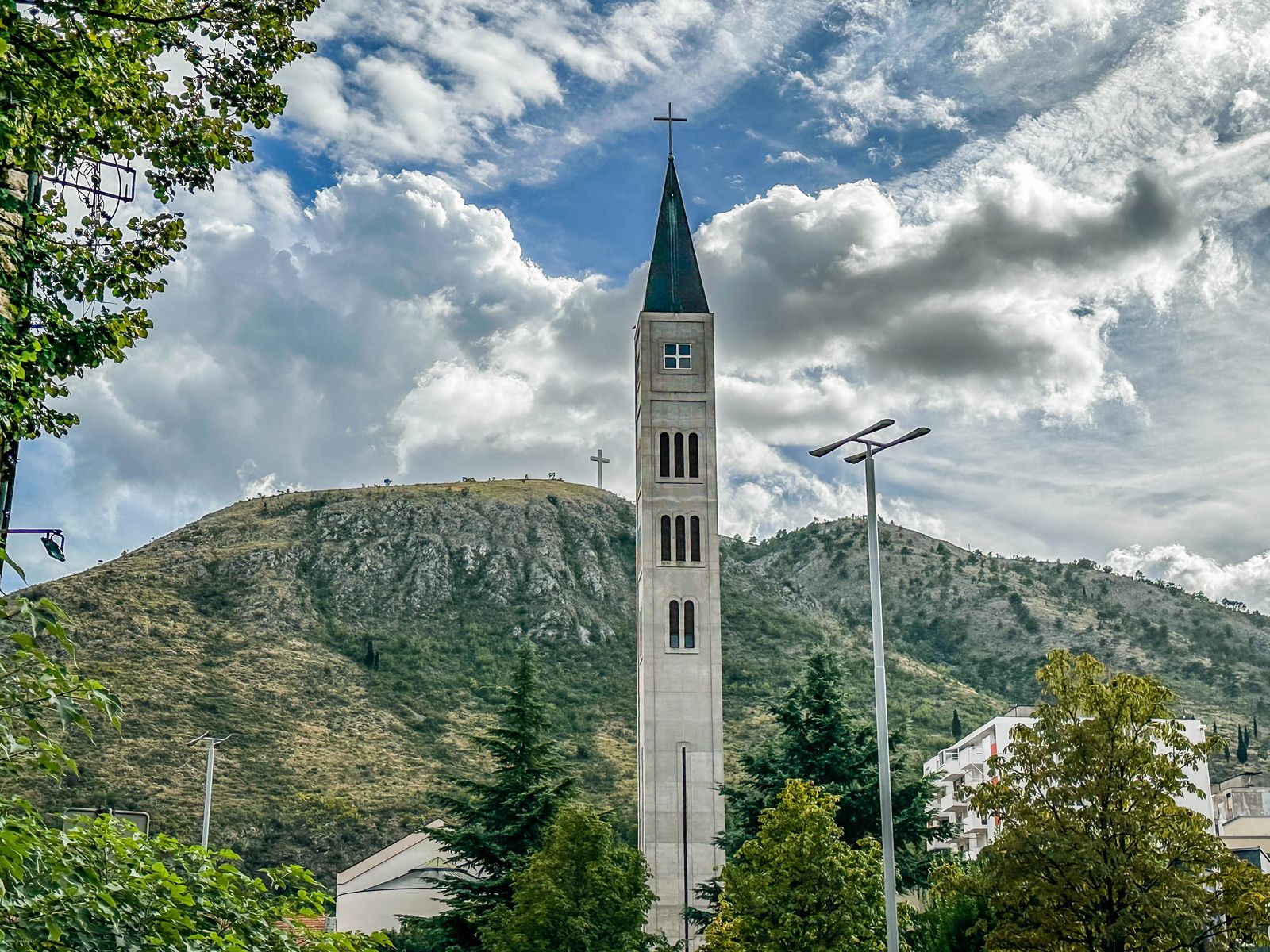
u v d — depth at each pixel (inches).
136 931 677.9
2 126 819.4
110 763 6087.6
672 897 3681.1
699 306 4111.7
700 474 3981.3
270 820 6063.0
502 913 2751.0
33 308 966.4
